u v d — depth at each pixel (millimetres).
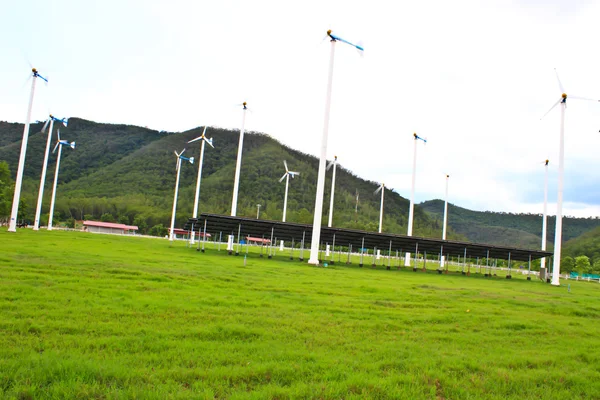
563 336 15570
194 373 8531
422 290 26359
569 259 102938
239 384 8367
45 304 13453
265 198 193125
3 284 16031
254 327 12773
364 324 14492
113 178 195250
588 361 12281
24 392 7168
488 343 13469
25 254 26188
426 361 10672
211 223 49125
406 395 8375
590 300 29891
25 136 59625
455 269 70125
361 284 26750
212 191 191625
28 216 129375
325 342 11812
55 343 9789
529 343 13992
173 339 10945
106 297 15352
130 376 8133
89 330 11078
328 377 9000
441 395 8820
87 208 154625
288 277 27500
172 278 21422
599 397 9312
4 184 85312
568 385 10031
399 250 57906
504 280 51125
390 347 11773
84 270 21391
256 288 21000
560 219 50844
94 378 7945
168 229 128375
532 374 10398
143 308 14008
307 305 17438
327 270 37500
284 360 9922
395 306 19344
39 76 60656
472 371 10445
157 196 179250
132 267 24156
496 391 9164
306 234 51344
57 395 7199
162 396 7352
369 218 184625
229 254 48719
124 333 11070
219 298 16938
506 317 18406
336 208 193875
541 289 39188
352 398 7953
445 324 15984
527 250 56656
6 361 8367
